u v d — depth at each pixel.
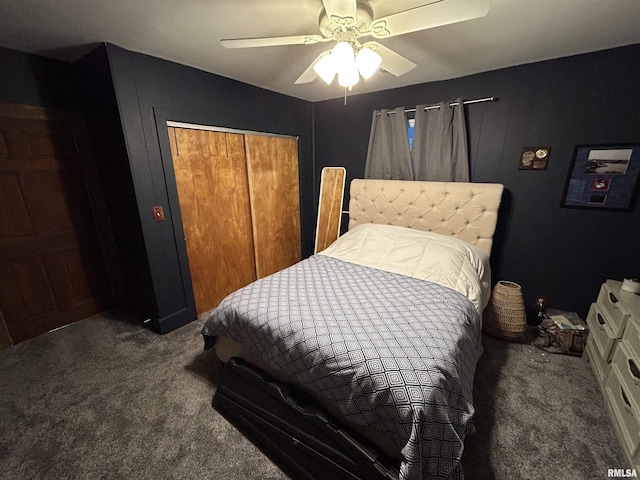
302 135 3.26
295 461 1.28
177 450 1.39
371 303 1.55
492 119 2.28
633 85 1.79
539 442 1.41
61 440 1.43
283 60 2.02
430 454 0.99
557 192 2.15
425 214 2.56
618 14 1.40
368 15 1.24
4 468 1.30
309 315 1.41
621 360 1.51
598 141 1.95
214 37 1.66
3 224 2.02
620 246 2.00
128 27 1.54
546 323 2.15
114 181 2.16
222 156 2.54
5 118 1.91
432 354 1.14
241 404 1.48
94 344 2.19
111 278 2.63
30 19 1.45
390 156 2.79
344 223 3.35
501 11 1.39
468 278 1.87
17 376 1.85
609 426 1.48
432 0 1.25
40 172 2.12
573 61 1.93
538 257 2.32
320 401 1.30
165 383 1.80
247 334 1.47
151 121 2.00
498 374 1.87
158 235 2.18
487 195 2.26
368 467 1.08
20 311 2.17
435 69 2.18
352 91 2.82
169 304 2.34
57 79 2.07
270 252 3.22
